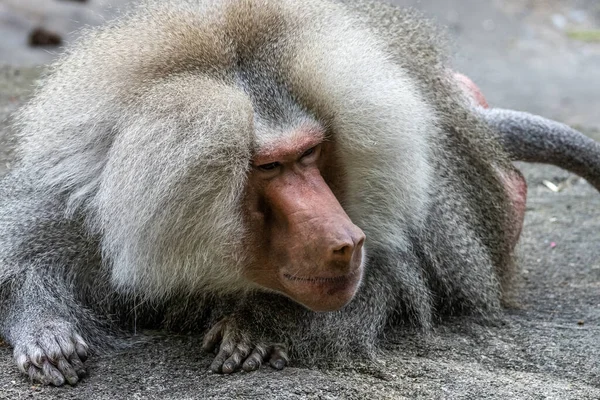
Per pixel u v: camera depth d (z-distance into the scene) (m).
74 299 7.53
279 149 6.59
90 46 7.34
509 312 9.01
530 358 7.59
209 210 6.56
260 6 7.03
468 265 8.39
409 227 7.93
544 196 13.50
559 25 30.91
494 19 30.50
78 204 7.27
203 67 6.72
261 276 6.96
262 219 6.75
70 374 6.78
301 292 6.60
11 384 6.77
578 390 6.80
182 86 6.49
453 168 8.44
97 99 6.87
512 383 6.89
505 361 7.54
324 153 6.98
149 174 6.40
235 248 6.74
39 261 7.48
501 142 10.11
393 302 7.94
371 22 7.93
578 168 10.62
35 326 7.16
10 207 7.84
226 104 6.41
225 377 6.82
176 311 7.75
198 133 6.32
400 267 7.91
